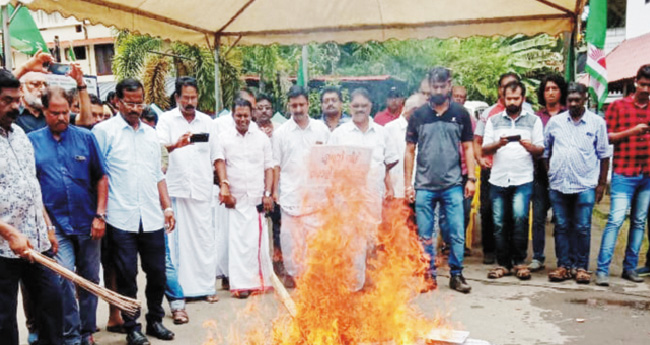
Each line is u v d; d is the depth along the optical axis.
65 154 3.95
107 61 22.28
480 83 19.72
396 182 6.26
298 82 13.82
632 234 6.00
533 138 6.15
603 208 11.46
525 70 19.77
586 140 5.77
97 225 4.05
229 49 7.90
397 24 7.44
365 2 7.02
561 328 4.64
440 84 5.47
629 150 5.73
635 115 5.72
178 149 5.29
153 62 14.42
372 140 5.61
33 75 4.38
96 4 5.53
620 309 5.10
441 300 5.40
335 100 5.86
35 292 3.72
